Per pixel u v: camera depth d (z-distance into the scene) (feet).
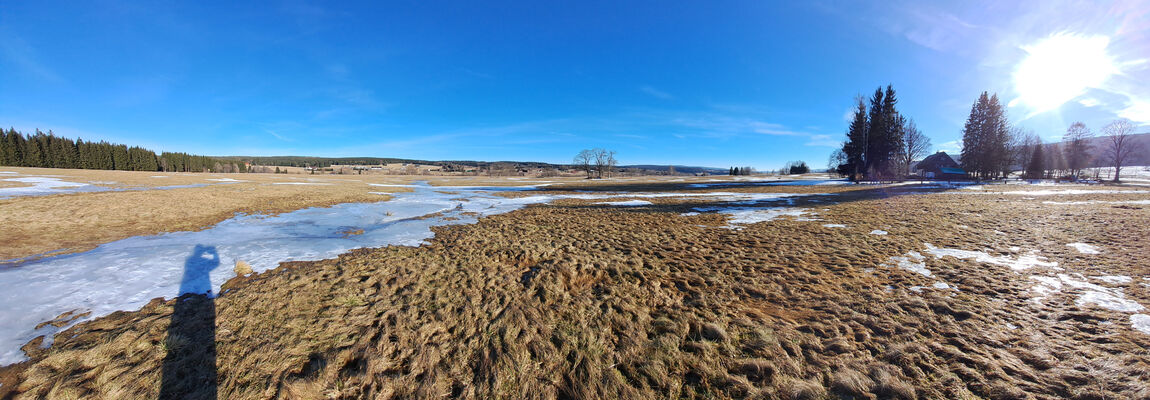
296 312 13.53
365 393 9.17
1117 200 45.06
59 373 9.52
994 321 12.26
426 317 13.25
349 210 45.83
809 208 46.34
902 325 12.20
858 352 10.67
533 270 19.62
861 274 17.98
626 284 17.21
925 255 21.18
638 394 9.23
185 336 11.48
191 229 30.71
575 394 9.25
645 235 29.58
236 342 11.26
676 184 120.06
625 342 11.52
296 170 277.23
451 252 23.52
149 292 15.42
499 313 13.66
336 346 11.13
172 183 82.12
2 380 9.21
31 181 68.54
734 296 15.51
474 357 10.73
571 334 12.07
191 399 8.71
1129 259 18.80
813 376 9.64
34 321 12.45
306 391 9.07
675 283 17.46
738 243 26.03
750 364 10.14
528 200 63.93
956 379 9.29
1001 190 68.64
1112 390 8.63
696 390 9.41
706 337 11.93
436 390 9.28
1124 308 12.91
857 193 70.03
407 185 112.16
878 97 133.80
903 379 9.40
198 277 17.51
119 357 10.27
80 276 17.26
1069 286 15.30
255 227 32.35
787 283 16.93
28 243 23.93
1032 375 9.27
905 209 42.01
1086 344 10.62
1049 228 27.68
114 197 46.73
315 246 24.99
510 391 9.36
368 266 19.88
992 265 18.71
